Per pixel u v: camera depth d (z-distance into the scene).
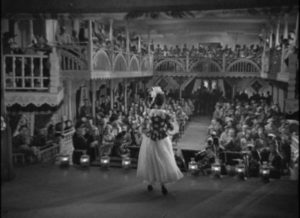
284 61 6.29
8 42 7.46
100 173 6.01
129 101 7.46
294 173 6.02
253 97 7.20
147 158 4.96
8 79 7.04
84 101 8.19
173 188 5.28
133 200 4.76
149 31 7.21
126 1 4.56
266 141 6.57
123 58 7.49
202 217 4.19
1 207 4.45
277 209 4.45
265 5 4.18
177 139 6.59
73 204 4.59
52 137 7.62
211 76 7.14
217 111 6.98
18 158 6.71
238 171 5.79
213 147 6.38
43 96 6.90
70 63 7.75
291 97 5.57
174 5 4.45
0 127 5.44
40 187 5.25
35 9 4.80
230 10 4.31
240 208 4.47
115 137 7.17
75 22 7.98
